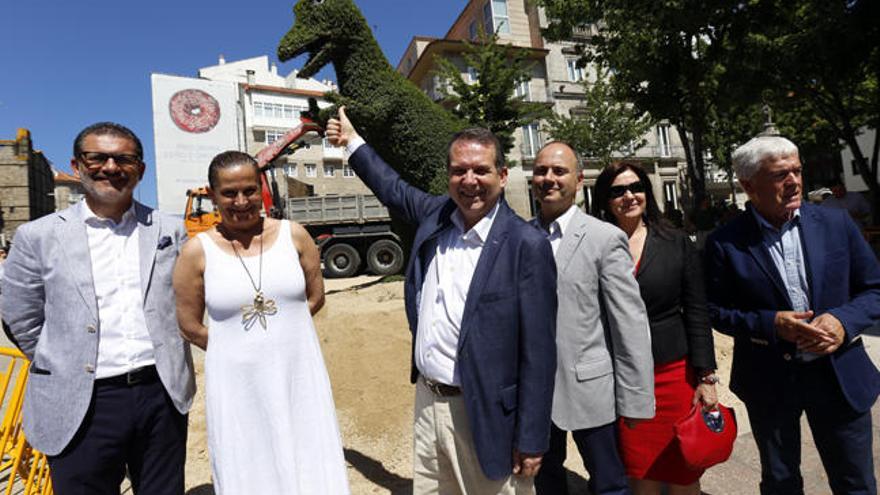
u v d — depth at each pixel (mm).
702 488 2779
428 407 2006
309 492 1972
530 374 1760
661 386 2229
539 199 2244
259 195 2012
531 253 1774
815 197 11289
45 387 1881
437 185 5703
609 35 13883
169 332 2045
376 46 5785
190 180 20234
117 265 2006
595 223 2143
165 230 2129
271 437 1925
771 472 2049
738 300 2164
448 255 1983
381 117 5578
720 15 10695
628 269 2072
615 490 2096
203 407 4180
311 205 13062
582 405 2055
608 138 21844
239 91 21266
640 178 2354
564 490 2291
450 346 1894
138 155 2031
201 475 3217
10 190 29875
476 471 1892
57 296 1908
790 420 2016
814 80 13562
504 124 12875
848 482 1962
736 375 2178
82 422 1888
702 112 13195
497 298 1792
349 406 3980
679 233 2309
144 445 2037
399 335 4953
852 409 1901
